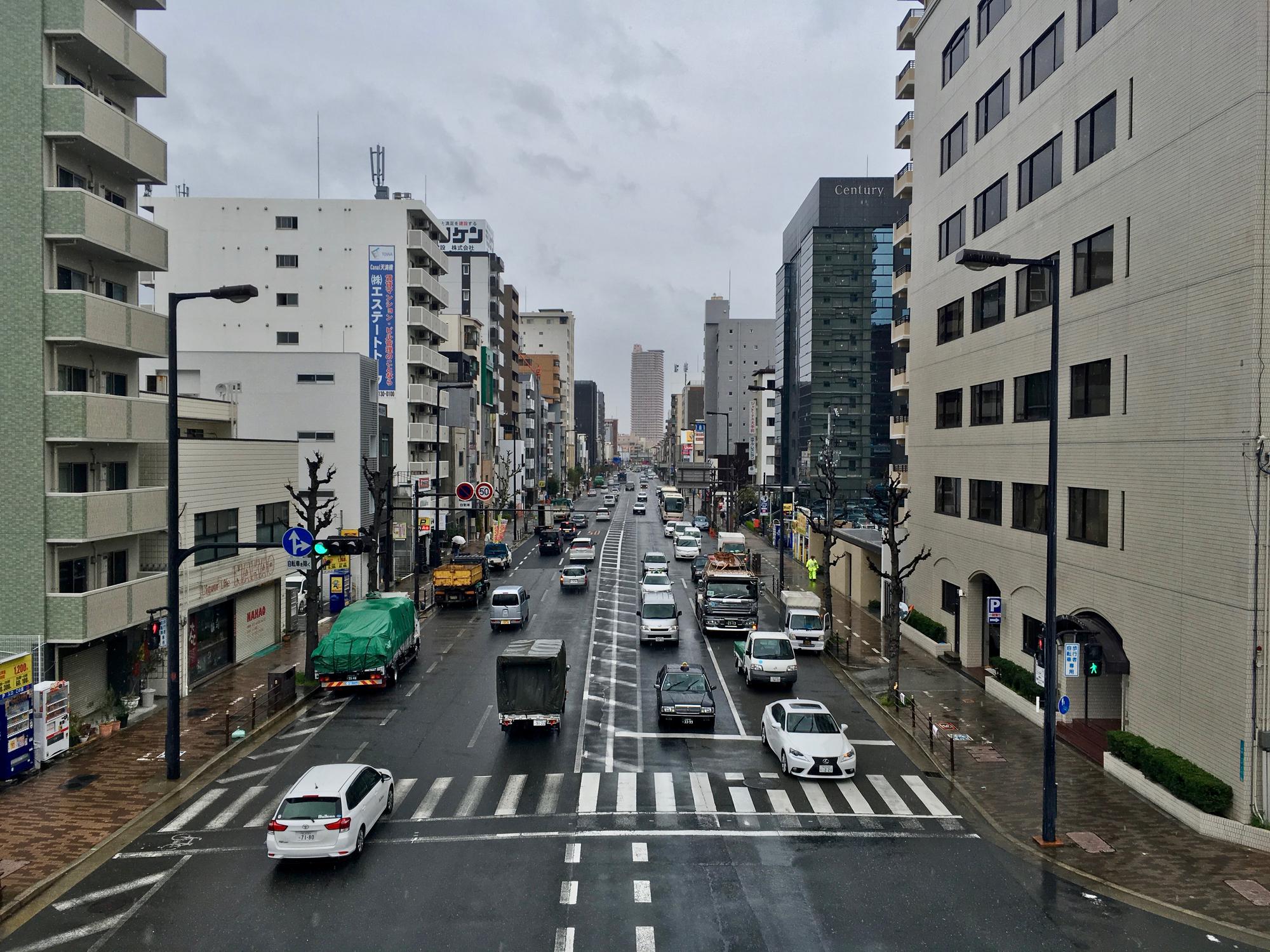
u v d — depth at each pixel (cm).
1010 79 2959
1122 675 2184
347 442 5053
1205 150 1867
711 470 10731
